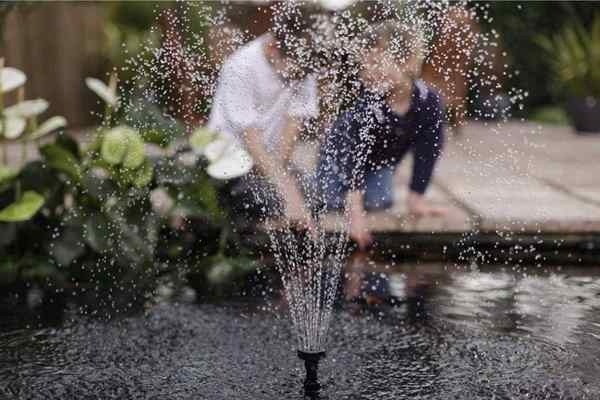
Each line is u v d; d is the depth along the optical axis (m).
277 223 2.32
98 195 2.14
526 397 1.36
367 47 2.05
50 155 2.15
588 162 3.94
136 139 2.14
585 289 2.03
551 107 6.74
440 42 2.03
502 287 2.04
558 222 2.43
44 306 1.95
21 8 3.02
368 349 1.62
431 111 2.21
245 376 1.49
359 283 2.09
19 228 2.18
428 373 1.49
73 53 5.53
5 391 1.41
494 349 1.60
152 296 2.02
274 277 2.16
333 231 2.37
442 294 1.99
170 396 1.39
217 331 1.76
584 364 1.51
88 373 1.51
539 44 6.78
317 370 1.50
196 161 2.26
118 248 2.13
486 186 3.20
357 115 2.20
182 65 2.12
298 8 2.08
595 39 5.79
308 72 2.13
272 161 2.28
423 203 2.67
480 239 2.41
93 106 5.65
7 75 2.27
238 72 2.22
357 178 2.34
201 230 2.31
